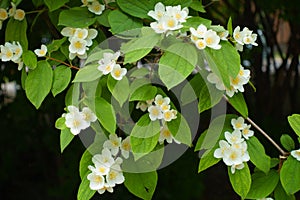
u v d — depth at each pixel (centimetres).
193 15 87
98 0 81
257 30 160
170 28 71
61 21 79
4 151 179
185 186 161
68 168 160
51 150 170
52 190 165
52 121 163
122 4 79
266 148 128
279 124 162
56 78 77
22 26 85
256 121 166
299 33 160
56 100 136
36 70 77
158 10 74
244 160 75
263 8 143
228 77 72
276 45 171
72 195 161
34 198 184
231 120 78
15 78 145
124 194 152
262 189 79
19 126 173
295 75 177
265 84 173
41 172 190
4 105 169
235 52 73
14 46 80
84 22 79
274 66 174
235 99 77
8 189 187
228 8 156
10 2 86
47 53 80
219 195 176
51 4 80
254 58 167
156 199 161
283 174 77
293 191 76
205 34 72
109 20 78
